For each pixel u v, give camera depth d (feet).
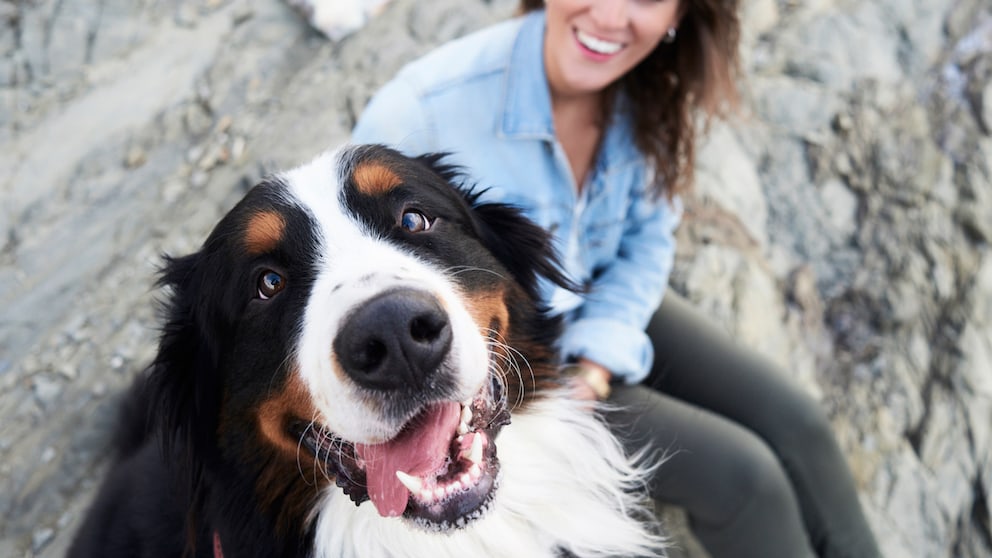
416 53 3.89
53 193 3.64
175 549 2.16
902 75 4.21
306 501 1.97
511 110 2.39
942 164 3.95
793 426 2.69
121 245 3.48
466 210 2.04
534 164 2.44
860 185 3.89
